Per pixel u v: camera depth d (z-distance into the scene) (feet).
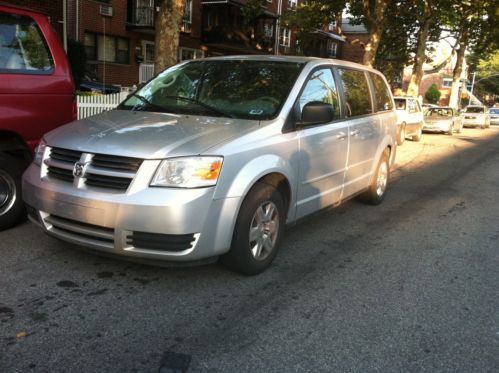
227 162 12.50
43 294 12.59
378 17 67.87
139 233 11.92
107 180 12.26
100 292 12.84
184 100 16.12
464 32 99.81
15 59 16.26
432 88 217.97
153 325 11.34
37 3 49.62
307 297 13.16
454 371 10.08
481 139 71.31
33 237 16.52
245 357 10.23
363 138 19.89
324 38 139.64
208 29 97.71
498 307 13.08
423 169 37.93
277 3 114.01
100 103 38.58
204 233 12.16
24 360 9.79
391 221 21.16
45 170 13.55
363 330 11.55
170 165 11.94
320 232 19.11
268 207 14.12
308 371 9.86
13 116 16.05
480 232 20.12
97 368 9.64
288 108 15.06
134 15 82.33
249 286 13.65
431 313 12.57
